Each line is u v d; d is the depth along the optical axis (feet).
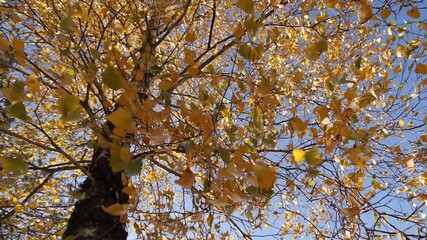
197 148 6.42
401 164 8.87
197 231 10.51
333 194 8.37
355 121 6.82
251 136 7.88
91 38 10.18
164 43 13.51
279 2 9.96
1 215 11.95
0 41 5.34
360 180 8.79
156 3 9.70
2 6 8.95
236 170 5.04
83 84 12.01
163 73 9.46
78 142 13.60
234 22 12.91
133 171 5.00
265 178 4.64
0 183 10.87
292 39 11.94
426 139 9.02
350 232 8.41
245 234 9.85
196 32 11.51
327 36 10.02
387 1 7.60
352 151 6.62
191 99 11.40
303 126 6.25
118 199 9.04
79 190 9.29
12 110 4.93
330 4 8.66
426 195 8.00
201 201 8.54
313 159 4.88
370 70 9.02
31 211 12.85
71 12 5.52
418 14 7.04
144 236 10.15
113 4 10.18
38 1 9.79
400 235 7.16
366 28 9.91
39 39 10.93
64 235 8.28
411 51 8.35
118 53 6.31
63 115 4.49
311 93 10.17
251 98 8.04
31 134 11.51
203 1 10.82
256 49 6.21
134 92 5.34
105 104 7.36
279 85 8.44
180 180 5.20
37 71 7.06
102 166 9.34
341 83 6.56
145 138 6.86
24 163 5.05
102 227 8.29
